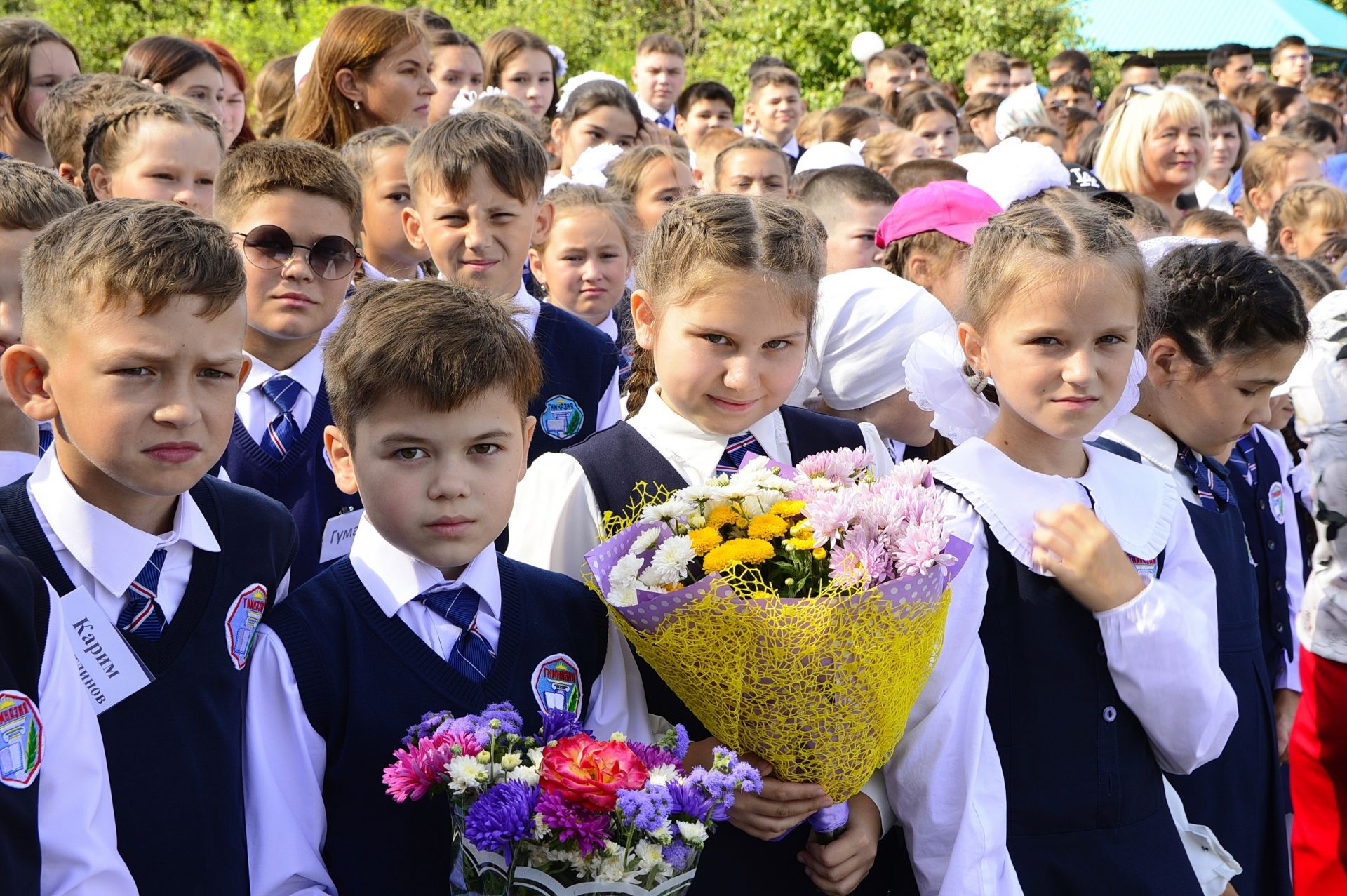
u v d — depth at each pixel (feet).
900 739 7.91
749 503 7.53
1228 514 10.18
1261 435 12.60
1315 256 18.88
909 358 9.43
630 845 6.11
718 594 6.75
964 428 9.26
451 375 7.08
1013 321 8.02
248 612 7.46
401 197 14.55
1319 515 10.97
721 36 60.34
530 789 6.17
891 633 6.93
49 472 7.02
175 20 55.31
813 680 6.93
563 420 12.84
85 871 6.08
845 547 7.09
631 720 8.11
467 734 6.49
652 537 7.32
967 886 7.39
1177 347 9.81
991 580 8.09
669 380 8.52
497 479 7.38
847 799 7.80
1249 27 58.80
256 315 10.71
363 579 7.43
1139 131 21.47
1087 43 58.34
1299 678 12.47
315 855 6.93
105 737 6.73
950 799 7.72
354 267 11.32
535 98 30.25
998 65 42.09
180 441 6.64
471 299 7.64
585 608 8.00
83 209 6.93
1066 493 8.27
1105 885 7.89
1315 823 11.28
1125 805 8.02
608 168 19.93
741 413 8.54
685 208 8.59
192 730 6.96
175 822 6.81
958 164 20.93
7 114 17.35
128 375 6.55
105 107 13.96
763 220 8.41
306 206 10.81
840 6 53.57
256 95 24.70
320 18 52.47
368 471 7.29
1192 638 7.79
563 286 15.94
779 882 8.38
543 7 60.23
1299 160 25.14
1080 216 8.22
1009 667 8.02
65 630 6.40
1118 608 7.77
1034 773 7.93
